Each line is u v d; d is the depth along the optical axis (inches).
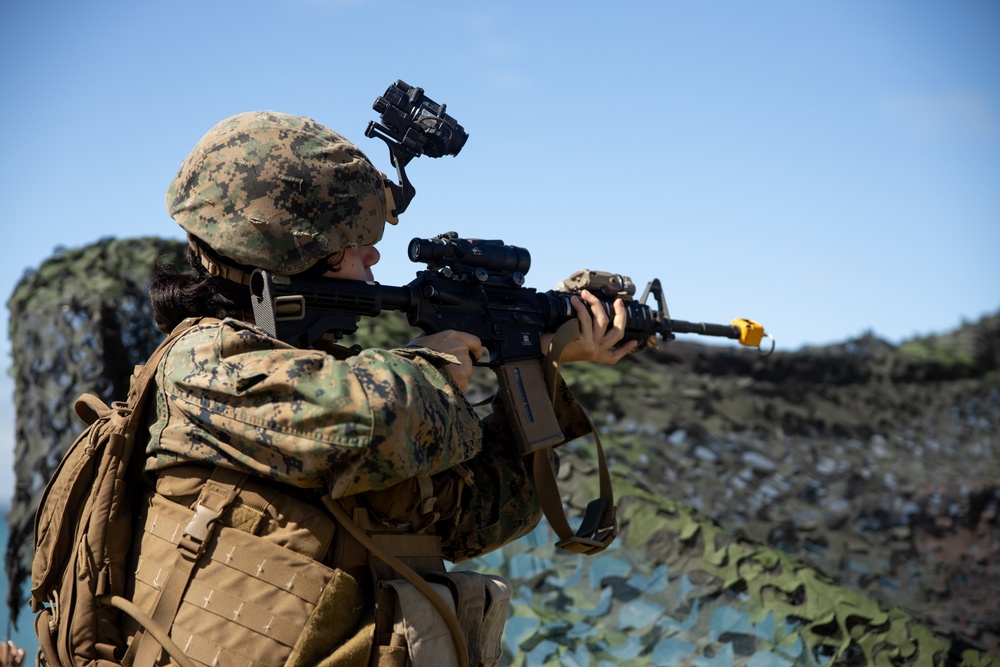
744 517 210.1
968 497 242.2
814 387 287.9
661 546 162.1
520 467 101.5
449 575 81.7
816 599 151.8
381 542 77.3
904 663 144.6
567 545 103.5
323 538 74.1
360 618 75.6
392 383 71.7
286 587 72.1
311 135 80.4
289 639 71.4
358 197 81.3
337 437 68.9
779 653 146.4
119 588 76.0
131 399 80.1
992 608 200.5
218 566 72.0
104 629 75.6
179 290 84.1
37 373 184.1
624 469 185.0
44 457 180.9
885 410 288.7
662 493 204.8
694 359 282.8
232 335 73.7
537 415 102.4
